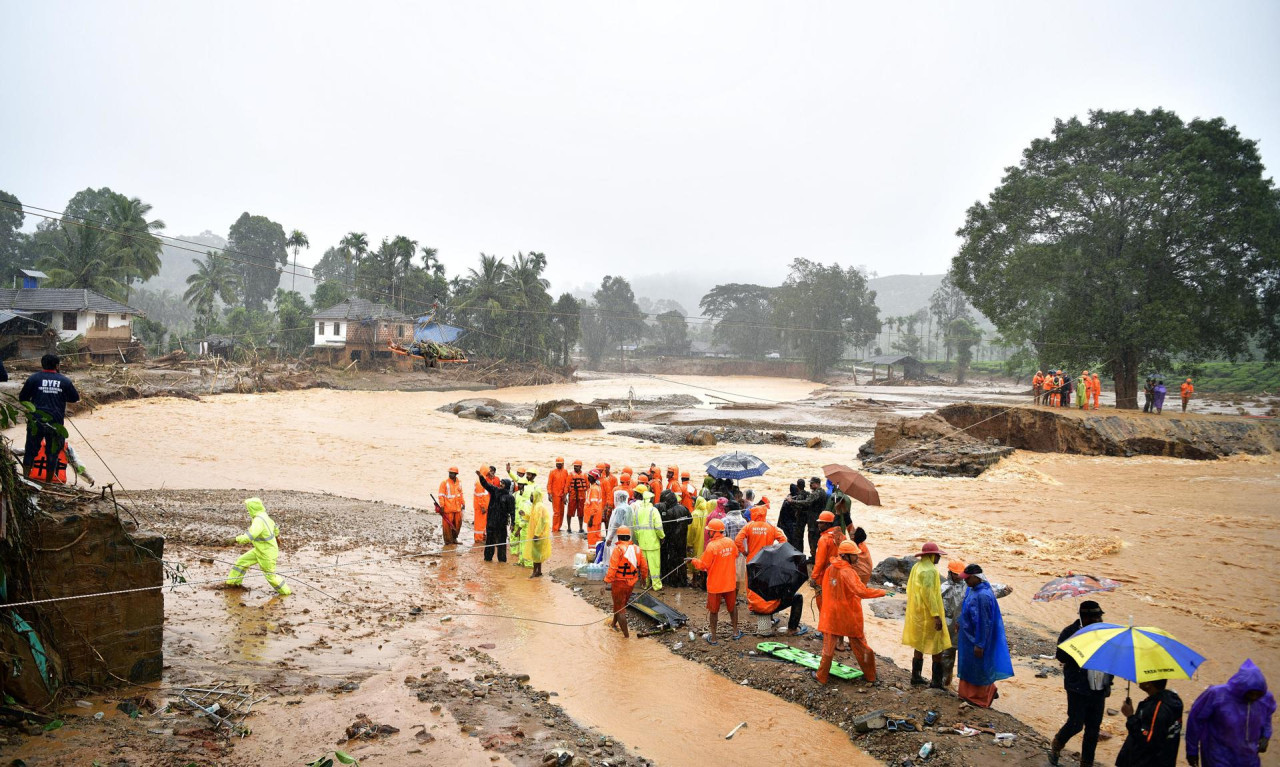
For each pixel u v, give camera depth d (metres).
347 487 24.36
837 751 7.70
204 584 12.02
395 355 79.19
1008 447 33.59
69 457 9.98
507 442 38.50
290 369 68.94
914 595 8.95
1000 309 49.09
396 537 16.69
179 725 7.18
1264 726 6.22
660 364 140.12
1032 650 11.04
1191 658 6.49
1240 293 42.56
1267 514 21.42
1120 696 9.64
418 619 11.41
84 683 7.62
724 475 15.27
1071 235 44.91
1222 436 33.91
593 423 45.75
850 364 145.12
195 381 58.22
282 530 16.20
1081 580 9.75
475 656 10.03
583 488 18.19
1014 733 7.81
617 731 8.07
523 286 96.75
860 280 125.31
